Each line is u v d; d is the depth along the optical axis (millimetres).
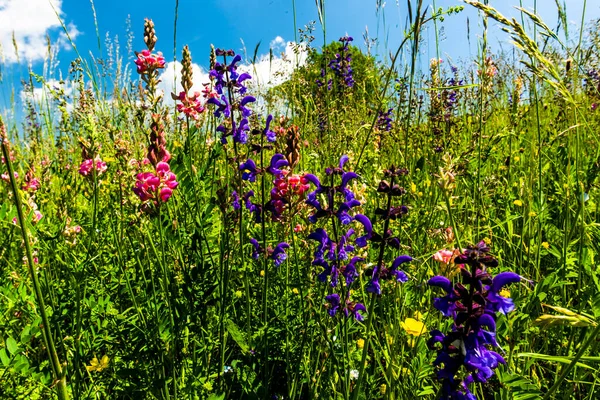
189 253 387
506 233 427
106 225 468
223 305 316
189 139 458
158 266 384
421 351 277
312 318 341
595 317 244
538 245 362
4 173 517
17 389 265
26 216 344
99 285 366
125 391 279
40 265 347
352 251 276
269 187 490
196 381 285
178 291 352
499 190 542
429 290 343
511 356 257
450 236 327
